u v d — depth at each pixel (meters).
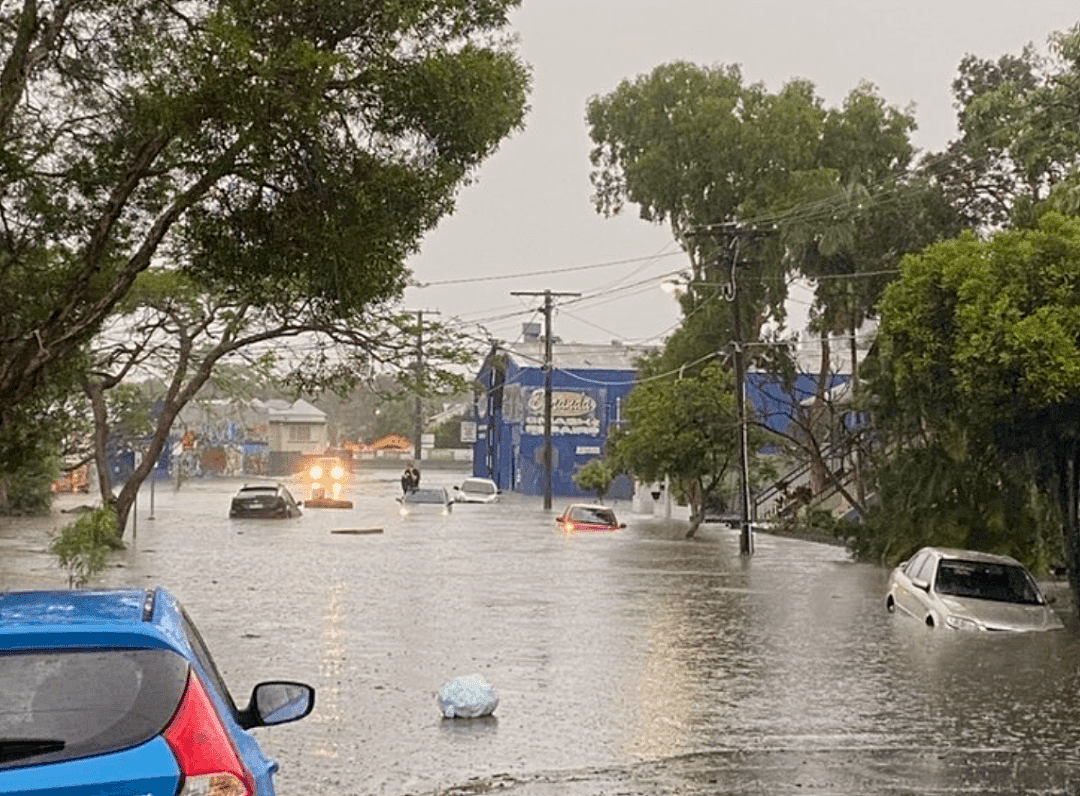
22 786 4.28
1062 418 22.06
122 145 14.34
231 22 12.25
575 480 73.56
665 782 10.70
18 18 14.11
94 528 20.03
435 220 13.36
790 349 54.84
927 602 21.64
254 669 16.48
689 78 59.56
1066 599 27.38
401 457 155.50
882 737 12.55
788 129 56.84
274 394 138.12
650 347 92.19
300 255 13.03
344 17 12.61
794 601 25.53
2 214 14.76
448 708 13.39
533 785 10.61
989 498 31.30
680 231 59.59
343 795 10.27
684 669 16.73
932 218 46.62
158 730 4.51
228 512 56.72
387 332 29.78
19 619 4.89
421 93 12.55
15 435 19.22
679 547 41.44
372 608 23.56
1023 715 13.70
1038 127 33.19
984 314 21.75
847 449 47.09
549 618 22.30
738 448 45.03
